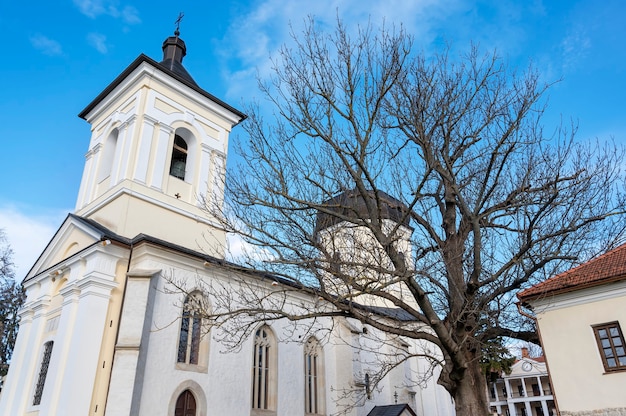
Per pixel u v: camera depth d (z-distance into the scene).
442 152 12.34
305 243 12.65
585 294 15.48
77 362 15.72
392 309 32.47
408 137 12.77
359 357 24.77
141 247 18.14
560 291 15.78
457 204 13.32
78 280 17.70
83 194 23.80
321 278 12.26
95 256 17.67
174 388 16.70
